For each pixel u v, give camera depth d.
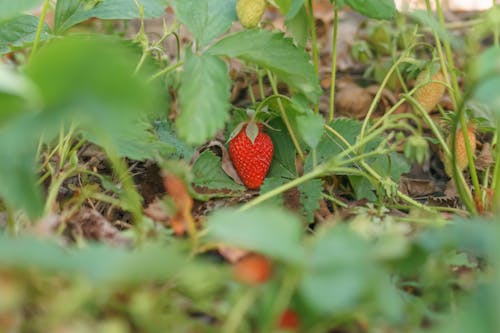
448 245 0.47
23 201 0.47
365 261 0.45
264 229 0.45
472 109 0.68
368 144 0.64
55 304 0.45
